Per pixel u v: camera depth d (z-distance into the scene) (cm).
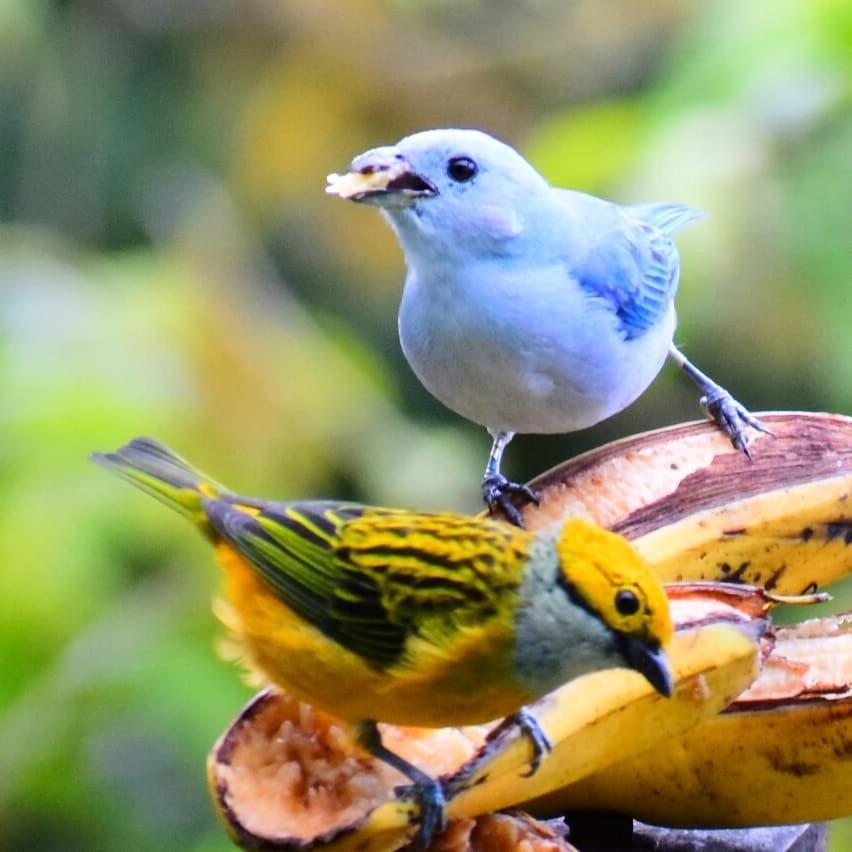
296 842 541
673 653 582
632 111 1142
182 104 1408
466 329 809
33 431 1043
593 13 1456
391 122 1436
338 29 1424
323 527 605
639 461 703
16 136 1355
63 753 1034
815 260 1062
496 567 579
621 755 599
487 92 1445
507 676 582
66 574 1023
